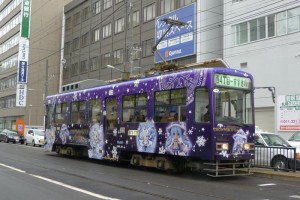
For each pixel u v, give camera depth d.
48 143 24.20
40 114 68.75
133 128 16.39
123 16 50.81
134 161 16.59
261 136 17.36
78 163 18.95
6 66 79.88
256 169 15.85
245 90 14.20
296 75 27.45
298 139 18.20
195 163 13.98
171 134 14.41
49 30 69.94
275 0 29.38
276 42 29.05
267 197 10.30
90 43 59.53
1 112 80.94
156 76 15.54
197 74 13.68
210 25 38.06
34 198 9.66
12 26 77.12
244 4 31.95
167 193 10.52
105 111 18.36
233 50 32.66
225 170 13.41
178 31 39.78
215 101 13.21
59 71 69.94
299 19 27.52
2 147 32.56
